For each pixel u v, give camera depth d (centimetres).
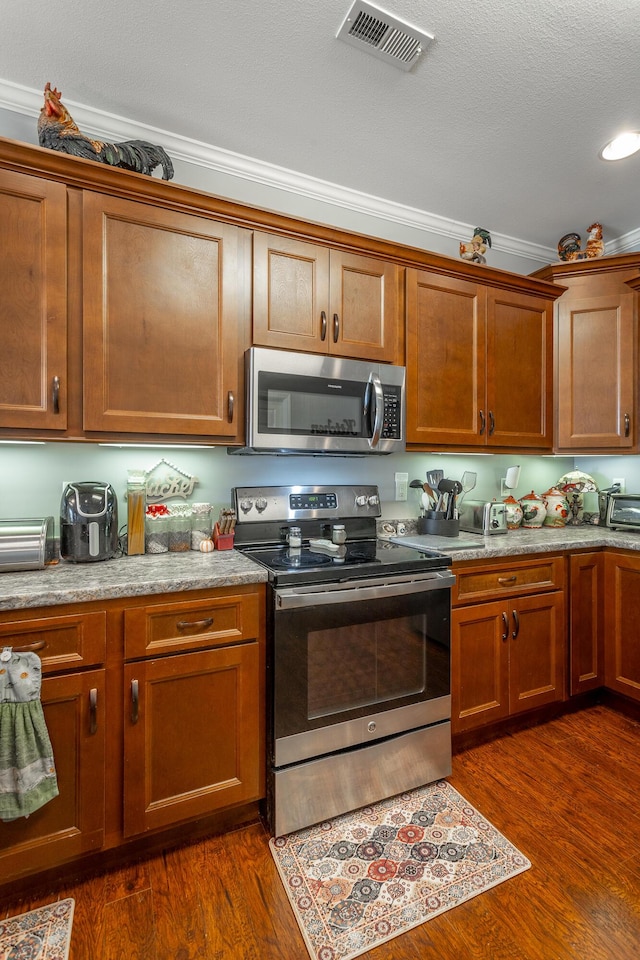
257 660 153
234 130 196
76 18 146
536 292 249
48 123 155
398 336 212
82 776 131
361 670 163
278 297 187
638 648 217
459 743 202
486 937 118
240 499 202
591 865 140
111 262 160
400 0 138
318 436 189
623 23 145
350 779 161
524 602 207
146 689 138
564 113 184
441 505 239
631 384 248
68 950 115
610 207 252
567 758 194
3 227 146
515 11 142
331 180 228
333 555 182
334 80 169
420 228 259
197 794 145
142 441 167
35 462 179
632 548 217
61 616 128
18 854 125
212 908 126
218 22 146
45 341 151
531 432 249
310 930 120
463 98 177
